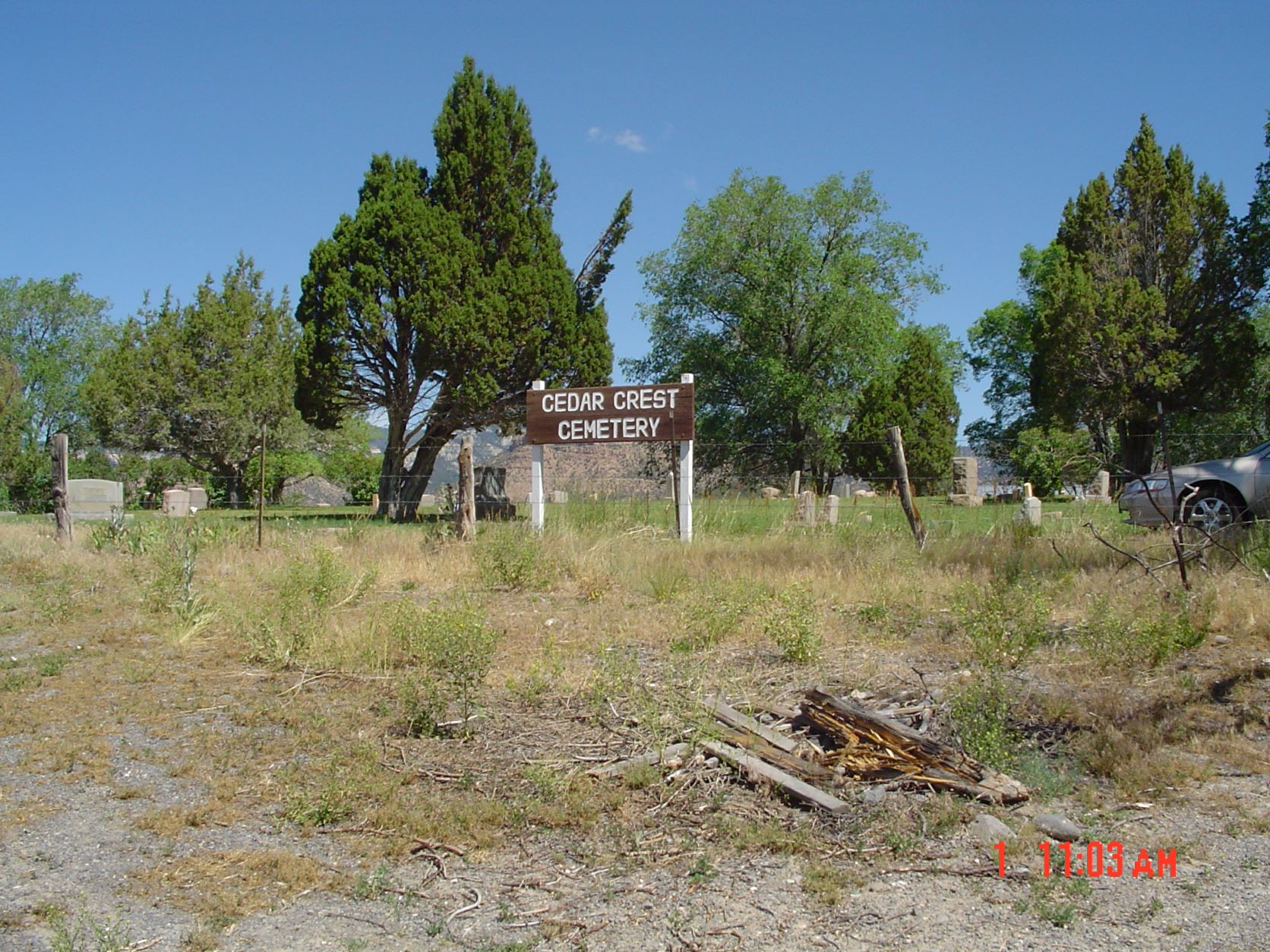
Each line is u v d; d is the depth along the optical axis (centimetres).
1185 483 1214
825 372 3844
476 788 488
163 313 3691
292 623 809
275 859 411
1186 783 468
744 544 1315
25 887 390
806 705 540
